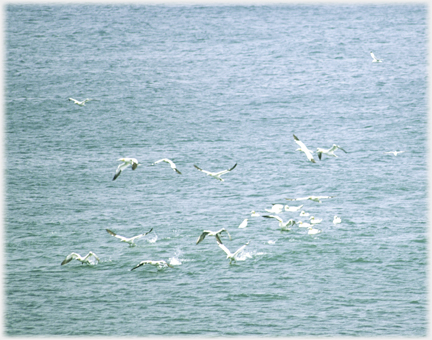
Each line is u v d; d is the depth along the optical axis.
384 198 61.41
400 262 46.53
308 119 92.62
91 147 79.75
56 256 48.72
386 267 45.75
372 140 82.44
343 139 83.06
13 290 42.84
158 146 80.12
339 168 71.44
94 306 40.69
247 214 57.28
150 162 73.69
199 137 84.00
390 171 70.06
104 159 75.00
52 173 69.88
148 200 61.62
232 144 81.00
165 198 62.19
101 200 61.75
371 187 64.75
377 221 55.06
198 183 66.69
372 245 49.66
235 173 69.75
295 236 51.66
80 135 84.50
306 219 55.88
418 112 95.12
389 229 53.09
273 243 50.22
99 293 42.38
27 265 47.00
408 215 56.50
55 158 75.25
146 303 40.84
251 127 88.94
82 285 43.59
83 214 58.03
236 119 92.75
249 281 43.69
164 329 37.72
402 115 93.75
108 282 44.03
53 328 37.94
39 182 66.94
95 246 50.53
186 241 51.06
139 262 47.12
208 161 74.19
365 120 91.69
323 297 41.47
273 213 57.22
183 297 41.62
